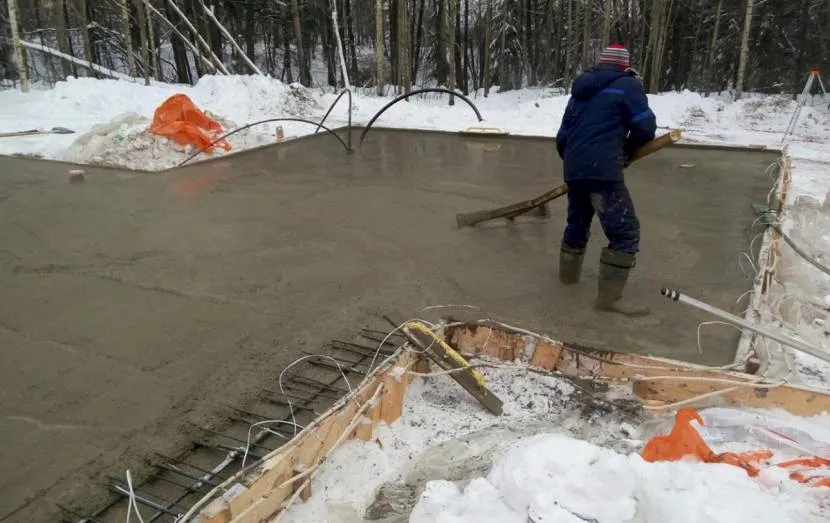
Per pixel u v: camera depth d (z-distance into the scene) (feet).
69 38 60.59
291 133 31.17
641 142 11.78
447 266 13.84
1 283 13.01
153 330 11.00
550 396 8.97
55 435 8.15
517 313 11.61
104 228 16.44
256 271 13.61
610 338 10.66
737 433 7.69
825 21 60.13
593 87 11.58
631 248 11.39
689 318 11.40
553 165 24.21
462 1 83.71
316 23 70.23
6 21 52.90
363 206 18.44
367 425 7.95
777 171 23.02
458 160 25.17
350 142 27.27
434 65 77.66
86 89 35.50
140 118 27.58
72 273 13.55
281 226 16.60
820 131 33.27
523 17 72.74
